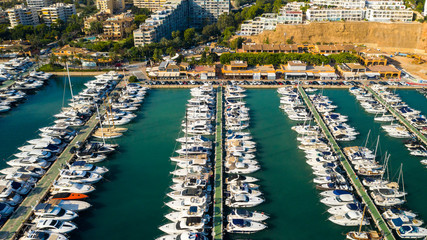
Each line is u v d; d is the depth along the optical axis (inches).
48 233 3388.3
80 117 5856.3
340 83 7554.1
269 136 5418.3
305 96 6875.0
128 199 4023.1
